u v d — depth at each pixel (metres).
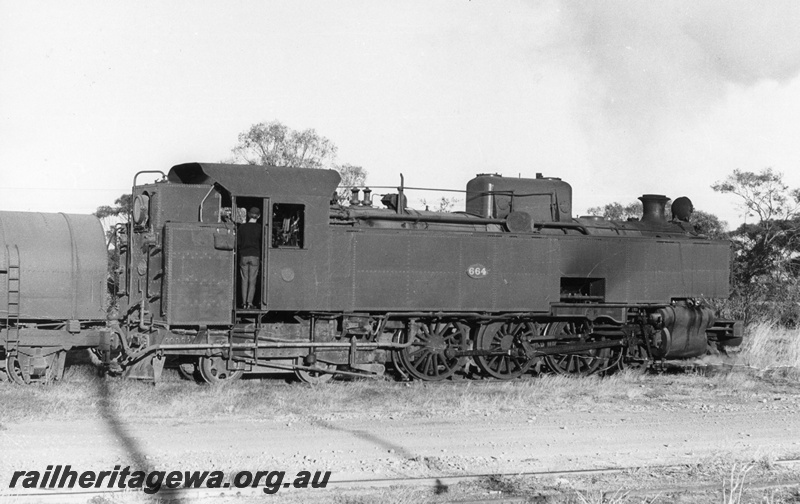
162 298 13.46
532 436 10.47
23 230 13.60
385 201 15.83
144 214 13.73
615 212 37.88
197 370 14.43
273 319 14.57
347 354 14.62
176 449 9.23
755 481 8.58
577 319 16.75
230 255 13.62
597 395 13.77
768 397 14.16
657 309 17.36
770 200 35.91
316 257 14.11
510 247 15.70
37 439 9.50
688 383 15.63
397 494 7.69
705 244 17.91
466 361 15.73
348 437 10.10
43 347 13.37
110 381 13.38
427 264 14.96
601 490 8.07
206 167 13.54
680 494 8.02
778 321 27.72
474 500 7.68
